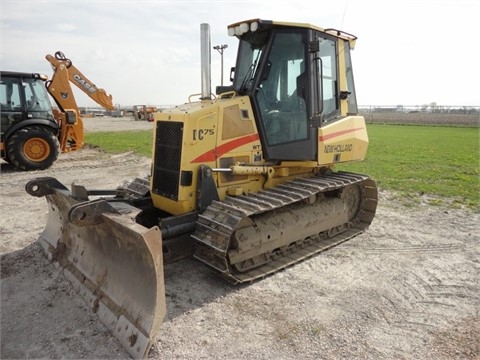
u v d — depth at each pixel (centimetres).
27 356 329
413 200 868
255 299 432
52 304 409
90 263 440
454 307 421
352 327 380
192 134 462
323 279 485
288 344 353
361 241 620
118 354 335
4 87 1145
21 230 634
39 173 1147
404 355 339
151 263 339
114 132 2619
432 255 563
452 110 5306
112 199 511
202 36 518
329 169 670
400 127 3631
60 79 1356
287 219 534
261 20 484
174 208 485
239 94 527
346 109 625
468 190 955
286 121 535
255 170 517
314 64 528
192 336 362
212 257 450
